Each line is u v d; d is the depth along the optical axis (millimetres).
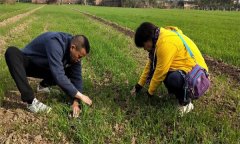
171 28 1936
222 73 3025
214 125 1831
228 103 2227
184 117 1868
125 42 4387
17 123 1840
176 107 1970
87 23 7441
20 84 1861
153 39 1836
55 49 1793
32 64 1930
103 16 11086
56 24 6930
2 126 1818
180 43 1832
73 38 1792
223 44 4645
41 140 1703
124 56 3348
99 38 4680
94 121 1825
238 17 13125
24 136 1730
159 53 1822
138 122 1839
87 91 2283
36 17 9211
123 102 2139
